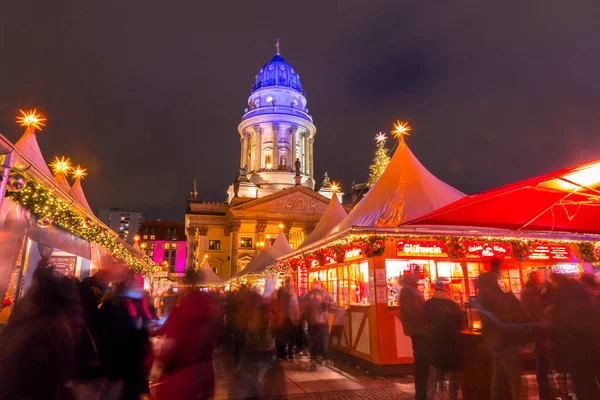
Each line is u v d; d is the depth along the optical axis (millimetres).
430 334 5773
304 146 78250
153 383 8453
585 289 5562
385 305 9836
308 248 15008
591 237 11625
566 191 6812
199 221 67375
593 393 5230
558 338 5590
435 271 10500
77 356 4543
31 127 11156
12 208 8312
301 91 83938
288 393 7926
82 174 16188
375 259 10102
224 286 41281
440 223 8008
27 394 3004
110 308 5648
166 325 4723
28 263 11148
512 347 5480
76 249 13297
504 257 10977
